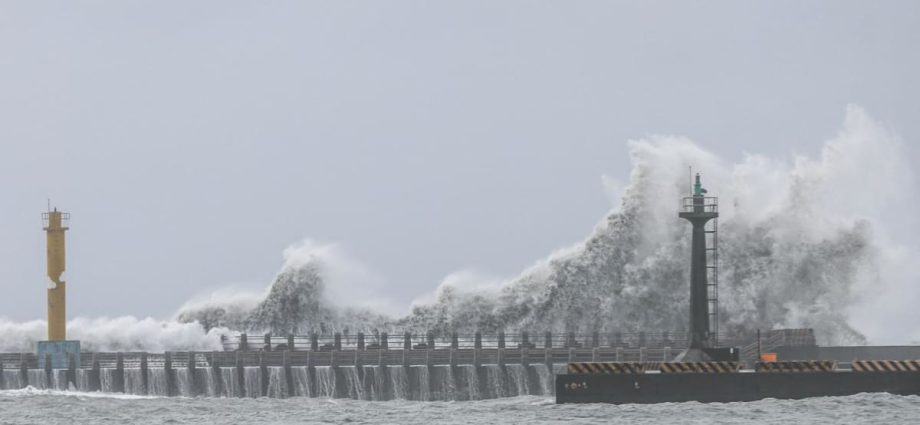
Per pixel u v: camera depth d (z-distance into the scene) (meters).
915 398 156.88
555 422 147.00
